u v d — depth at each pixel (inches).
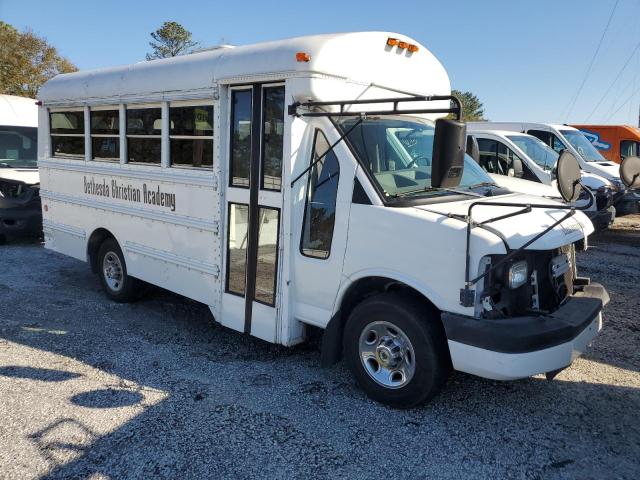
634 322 243.0
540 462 138.8
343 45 174.6
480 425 155.6
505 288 151.9
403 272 154.8
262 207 186.1
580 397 173.0
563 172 153.3
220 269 202.8
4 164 427.8
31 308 258.1
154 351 208.5
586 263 361.7
